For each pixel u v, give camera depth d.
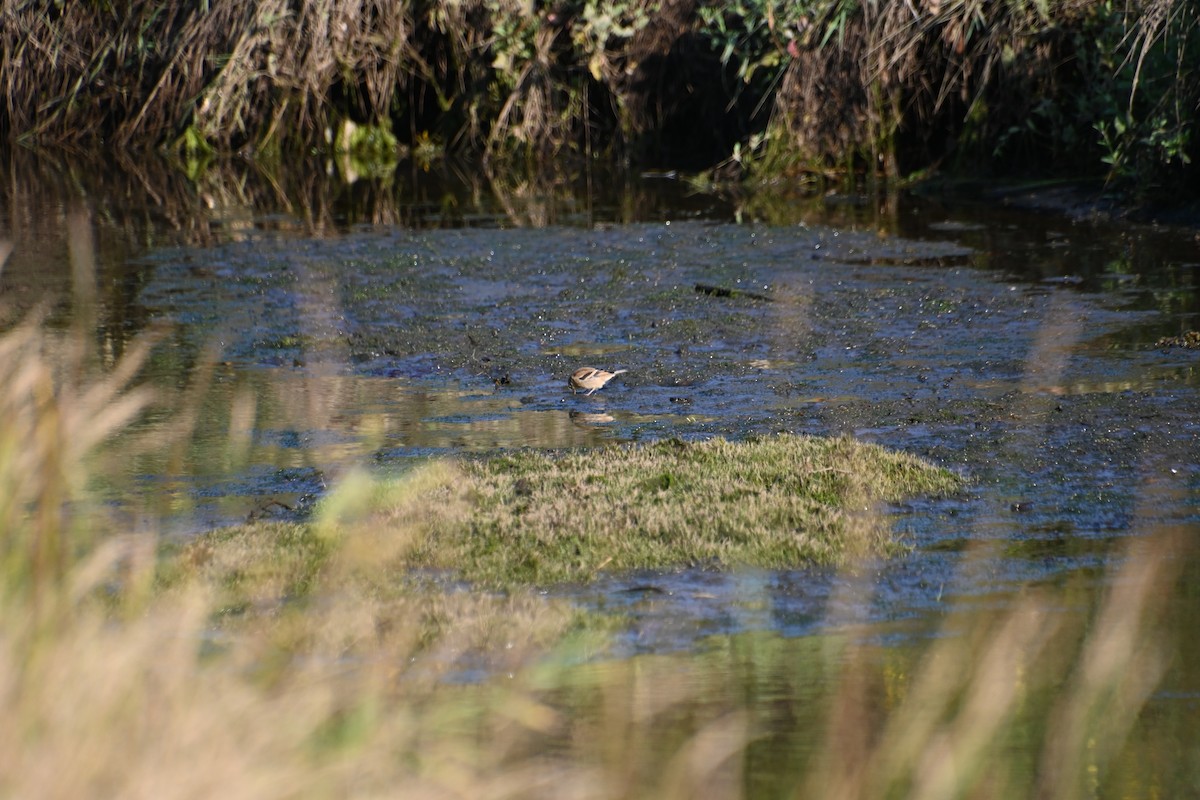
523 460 15.29
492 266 26.56
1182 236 26.94
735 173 37.16
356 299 24.14
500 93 42.88
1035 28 32.84
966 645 10.88
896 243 27.55
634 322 22.16
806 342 20.66
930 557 12.78
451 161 42.69
